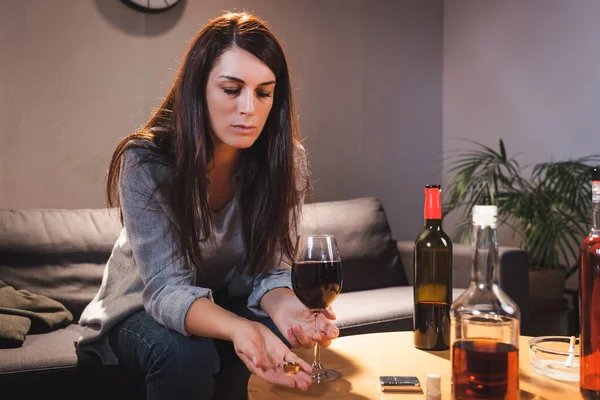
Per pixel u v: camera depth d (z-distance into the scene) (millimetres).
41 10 2756
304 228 2826
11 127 2697
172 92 1676
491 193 3506
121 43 2955
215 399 1796
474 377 968
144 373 1571
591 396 1050
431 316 1410
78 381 1760
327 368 1287
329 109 3703
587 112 3619
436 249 1409
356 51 3824
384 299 2619
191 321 1396
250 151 1726
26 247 2271
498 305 994
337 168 3744
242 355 1252
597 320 1044
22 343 1889
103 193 2918
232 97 1495
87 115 2873
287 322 1523
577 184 3375
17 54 2705
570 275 3605
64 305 2268
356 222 3002
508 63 3982
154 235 1521
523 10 3902
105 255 2387
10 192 2697
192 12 3158
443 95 4309
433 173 4242
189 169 1531
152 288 1494
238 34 1492
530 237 3355
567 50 3707
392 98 4016
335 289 1230
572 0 3674
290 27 3531
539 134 3846
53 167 2795
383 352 1406
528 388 1154
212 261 1754
